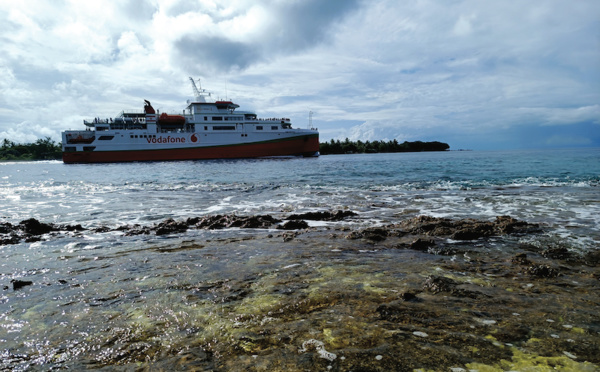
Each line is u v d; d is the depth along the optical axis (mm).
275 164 39188
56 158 170125
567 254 4543
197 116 52031
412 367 1960
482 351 2123
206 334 2473
